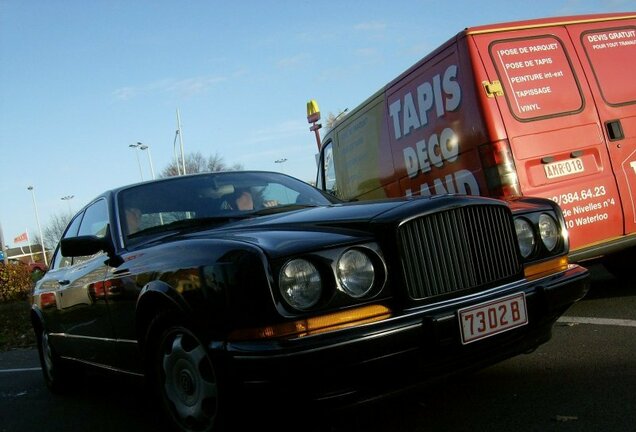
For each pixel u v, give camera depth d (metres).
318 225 3.42
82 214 5.49
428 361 3.12
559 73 5.91
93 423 4.66
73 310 4.93
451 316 3.15
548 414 3.48
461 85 5.79
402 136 6.79
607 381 3.88
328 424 3.69
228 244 3.22
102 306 4.36
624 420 3.28
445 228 3.33
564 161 5.74
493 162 5.55
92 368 4.95
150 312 3.84
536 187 5.60
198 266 3.26
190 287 3.29
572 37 6.06
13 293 19.86
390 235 3.18
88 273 4.67
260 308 2.93
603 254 5.91
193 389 3.50
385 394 3.07
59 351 5.54
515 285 3.51
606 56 6.15
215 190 4.71
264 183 4.91
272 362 2.84
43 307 5.73
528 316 3.47
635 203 5.97
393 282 3.16
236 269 3.04
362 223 3.28
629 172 5.99
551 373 4.16
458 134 5.93
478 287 3.40
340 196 8.48
